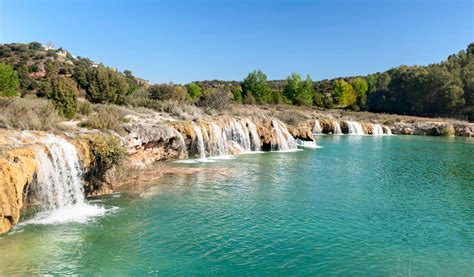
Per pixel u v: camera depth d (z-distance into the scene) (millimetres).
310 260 13406
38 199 17156
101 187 21625
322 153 42500
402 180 27750
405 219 18250
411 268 12938
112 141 22297
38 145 17672
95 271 12156
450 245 15055
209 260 13227
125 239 14859
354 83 126188
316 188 24422
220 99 51031
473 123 81000
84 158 20219
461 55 127062
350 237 15688
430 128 77875
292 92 111938
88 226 16156
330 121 74688
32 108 24172
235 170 29953
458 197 22750
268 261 13250
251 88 102625
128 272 12188
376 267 12977
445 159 39562
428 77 103938
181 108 43531
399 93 117938
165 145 32719
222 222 17141
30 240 14344
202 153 35938
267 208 19516
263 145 44469
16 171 14984
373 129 77875
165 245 14391
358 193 23328
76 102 29141
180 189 23125
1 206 14344
